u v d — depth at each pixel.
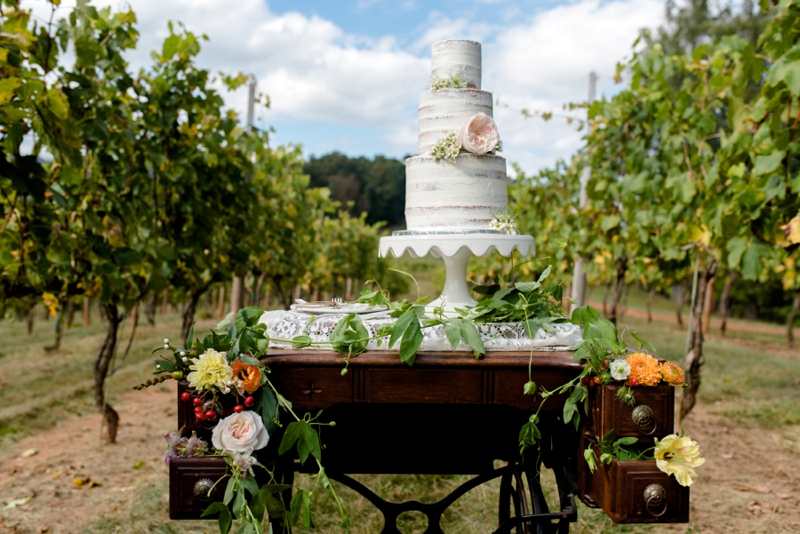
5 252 3.54
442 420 2.71
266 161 7.69
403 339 1.95
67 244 3.69
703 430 5.53
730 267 4.34
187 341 2.01
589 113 6.34
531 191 10.13
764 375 8.14
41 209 3.35
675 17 21.55
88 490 3.99
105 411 4.93
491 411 2.70
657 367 1.85
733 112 4.34
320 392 2.00
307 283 12.19
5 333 12.60
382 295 2.42
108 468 4.40
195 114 5.17
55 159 3.31
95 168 4.05
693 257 5.48
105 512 3.59
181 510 1.90
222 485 1.91
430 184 2.28
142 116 4.52
